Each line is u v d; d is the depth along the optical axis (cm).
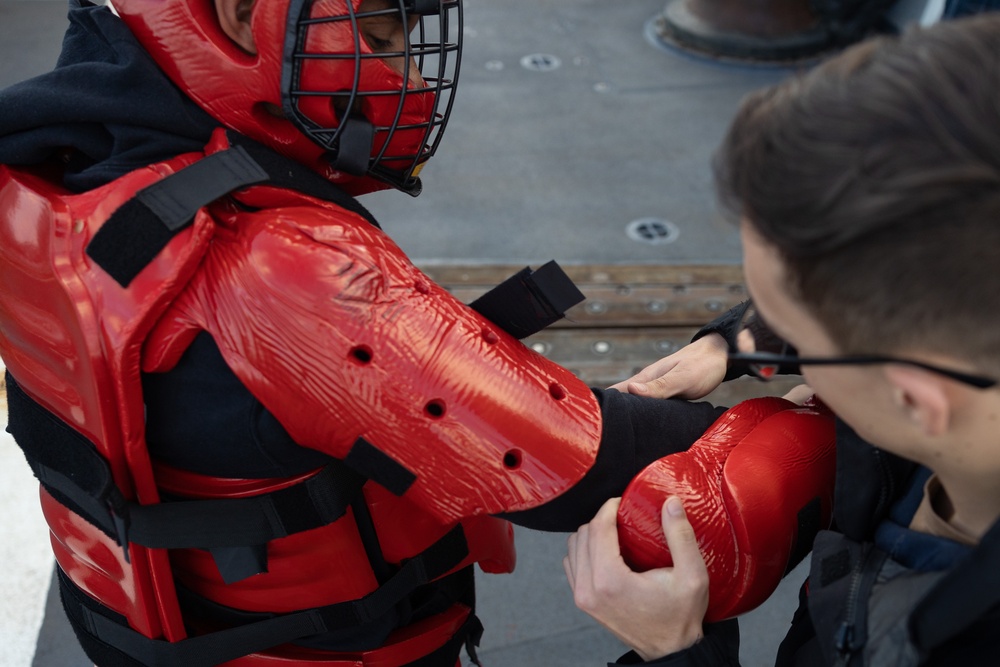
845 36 446
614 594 75
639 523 77
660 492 77
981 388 48
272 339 70
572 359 252
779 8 447
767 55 446
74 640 180
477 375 73
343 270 70
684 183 346
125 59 76
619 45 466
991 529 49
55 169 82
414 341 71
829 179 44
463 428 72
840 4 440
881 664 58
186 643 88
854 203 44
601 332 262
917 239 43
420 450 73
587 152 366
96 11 77
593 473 80
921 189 42
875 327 47
